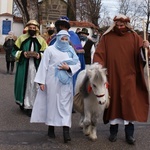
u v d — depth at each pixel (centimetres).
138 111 639
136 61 646
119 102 638
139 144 655
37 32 873
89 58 1096
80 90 641
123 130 739
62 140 659
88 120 635
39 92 650
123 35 646
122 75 635
